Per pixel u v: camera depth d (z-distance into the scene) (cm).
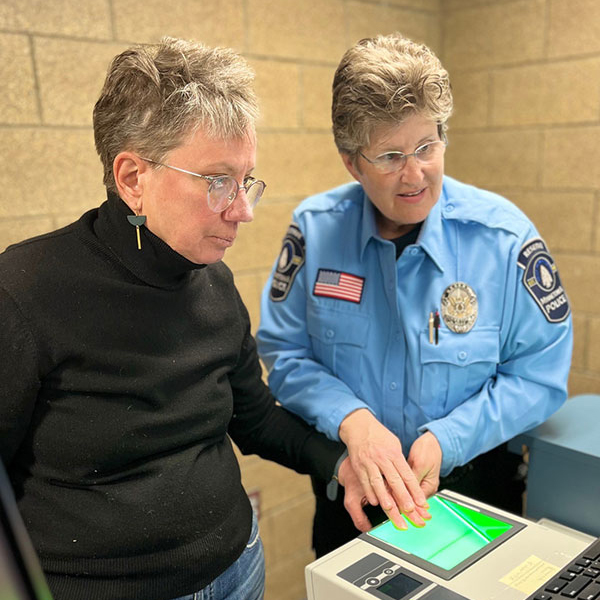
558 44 204
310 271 121
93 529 79
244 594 95
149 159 76
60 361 78
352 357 117
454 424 104
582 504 108
